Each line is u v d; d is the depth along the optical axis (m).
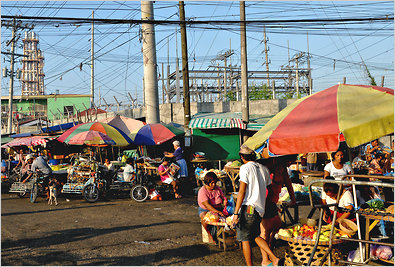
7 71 33.22
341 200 5.66
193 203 11.28
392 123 4.61
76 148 18.27
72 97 51.59
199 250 6.29
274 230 5.74
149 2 16.67
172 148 17.25
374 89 5.58
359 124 4.57
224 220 6.39
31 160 12.99
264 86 44.31
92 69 40.91
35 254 6.06
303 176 9.36
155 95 17.19
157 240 6.95
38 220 8.79
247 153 5.34
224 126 16.23
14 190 12.69
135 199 11.70
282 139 5.04
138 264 5.58
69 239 7.01
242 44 16.22
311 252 4.87
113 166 14.03
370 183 4.33
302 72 48.03
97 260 5.77
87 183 11.62
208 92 43.56
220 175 12.14
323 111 5.17
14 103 52.47
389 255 4.93
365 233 4.93
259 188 5.16
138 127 17.25
